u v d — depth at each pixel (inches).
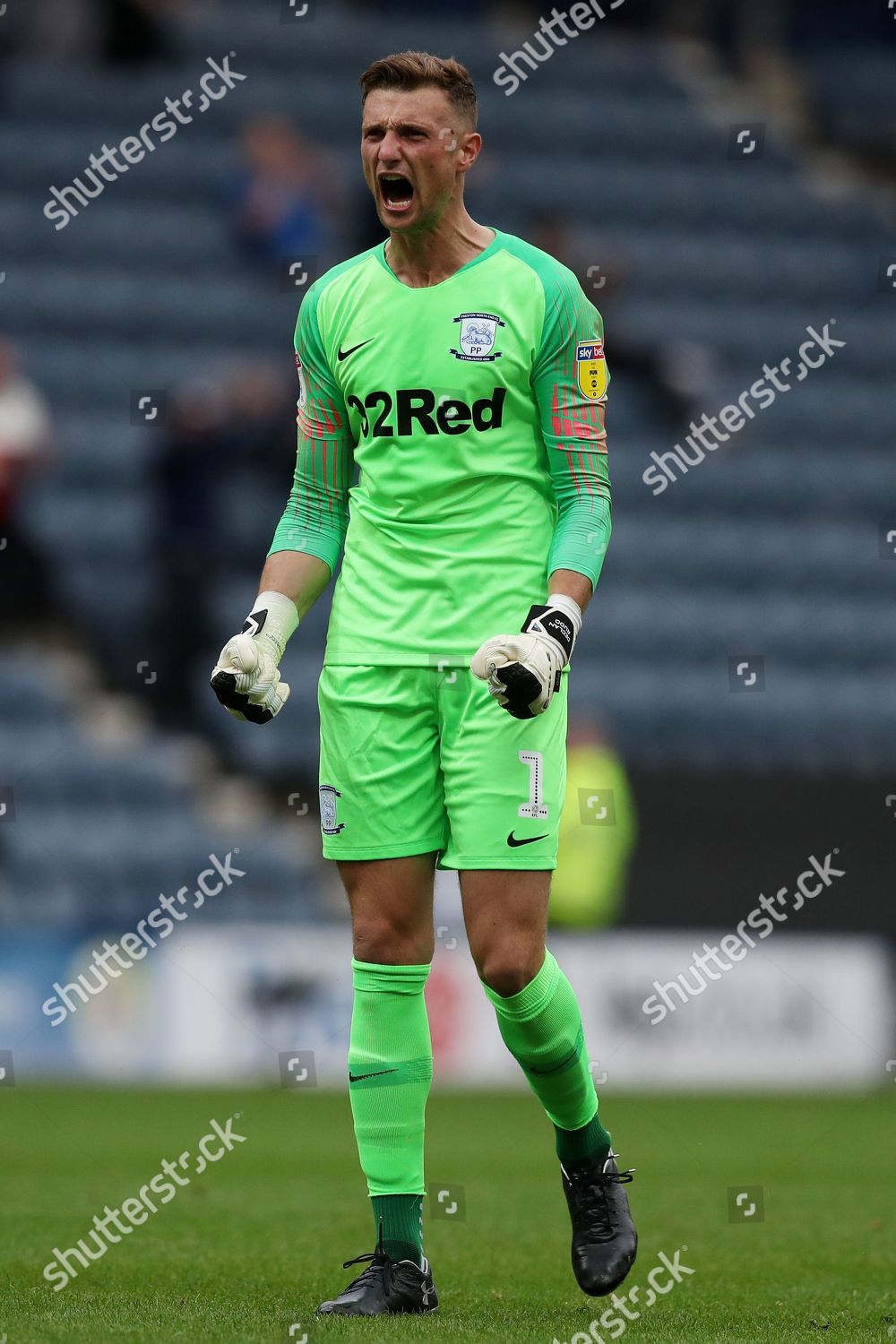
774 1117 1373.0
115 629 2122.3
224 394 2130.9
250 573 2087.8
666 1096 1565.0
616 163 2982.3
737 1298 631.8
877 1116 1397.6
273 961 1660.9
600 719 2204.7
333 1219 852.6
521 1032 579.2
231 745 2073.1
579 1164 595.8
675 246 2859.3
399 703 581.0
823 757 2247.8
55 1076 1635.1
